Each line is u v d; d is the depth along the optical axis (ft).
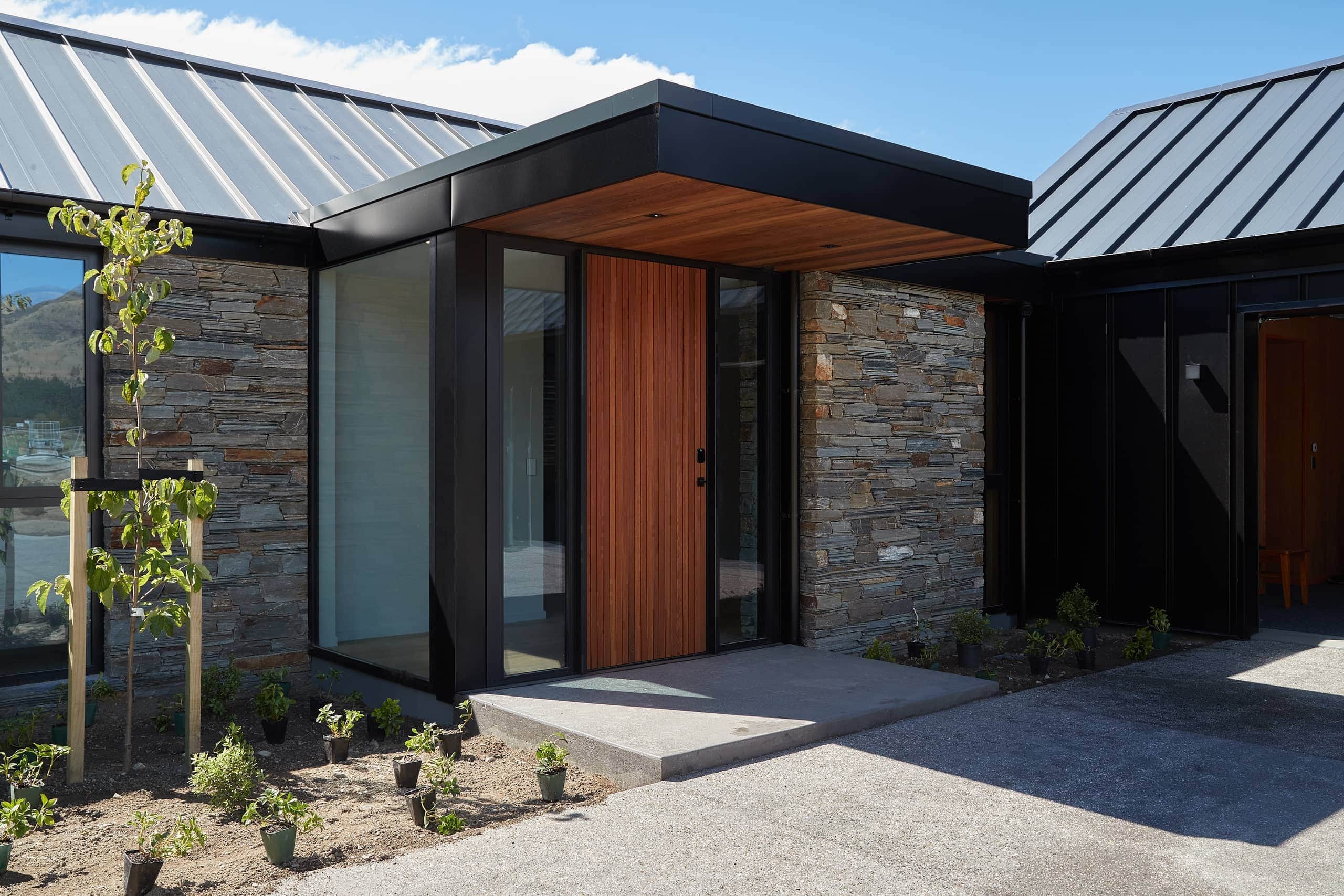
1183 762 14.67
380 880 10.60
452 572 17.08
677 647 20.29
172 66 28.40
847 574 22.57
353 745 16.52
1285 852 11.41
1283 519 34.01
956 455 25.29
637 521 19.60
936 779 13.79
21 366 18.19
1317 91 31.27
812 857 11.16
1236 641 24.67
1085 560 27.58
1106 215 29.14
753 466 21.74
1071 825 12.16
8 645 18.06
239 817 12.91
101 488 14.71
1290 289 23.86
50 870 11.14
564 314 18.57
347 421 20.40
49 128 21.66
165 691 19.66
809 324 22.03
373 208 19.02
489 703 16.48
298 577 21.30
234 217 19.86
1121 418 26.86
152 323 19.39
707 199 14.83
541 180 15.03
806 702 16.76
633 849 11.37
